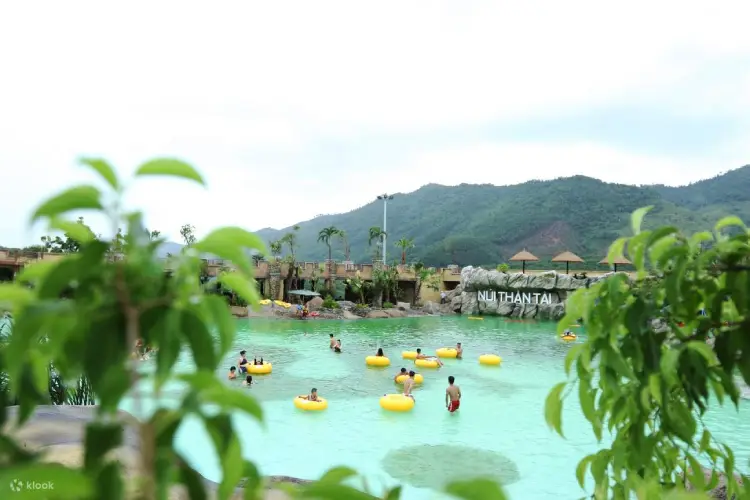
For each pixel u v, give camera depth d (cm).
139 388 84
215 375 87
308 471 994
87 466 78
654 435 169
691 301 158
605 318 161
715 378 158
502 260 19612
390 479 945
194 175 86
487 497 71
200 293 93
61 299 86
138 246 84
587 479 966
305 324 3416
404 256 5953
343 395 1579
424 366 2056
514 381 1820
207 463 955
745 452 1106
